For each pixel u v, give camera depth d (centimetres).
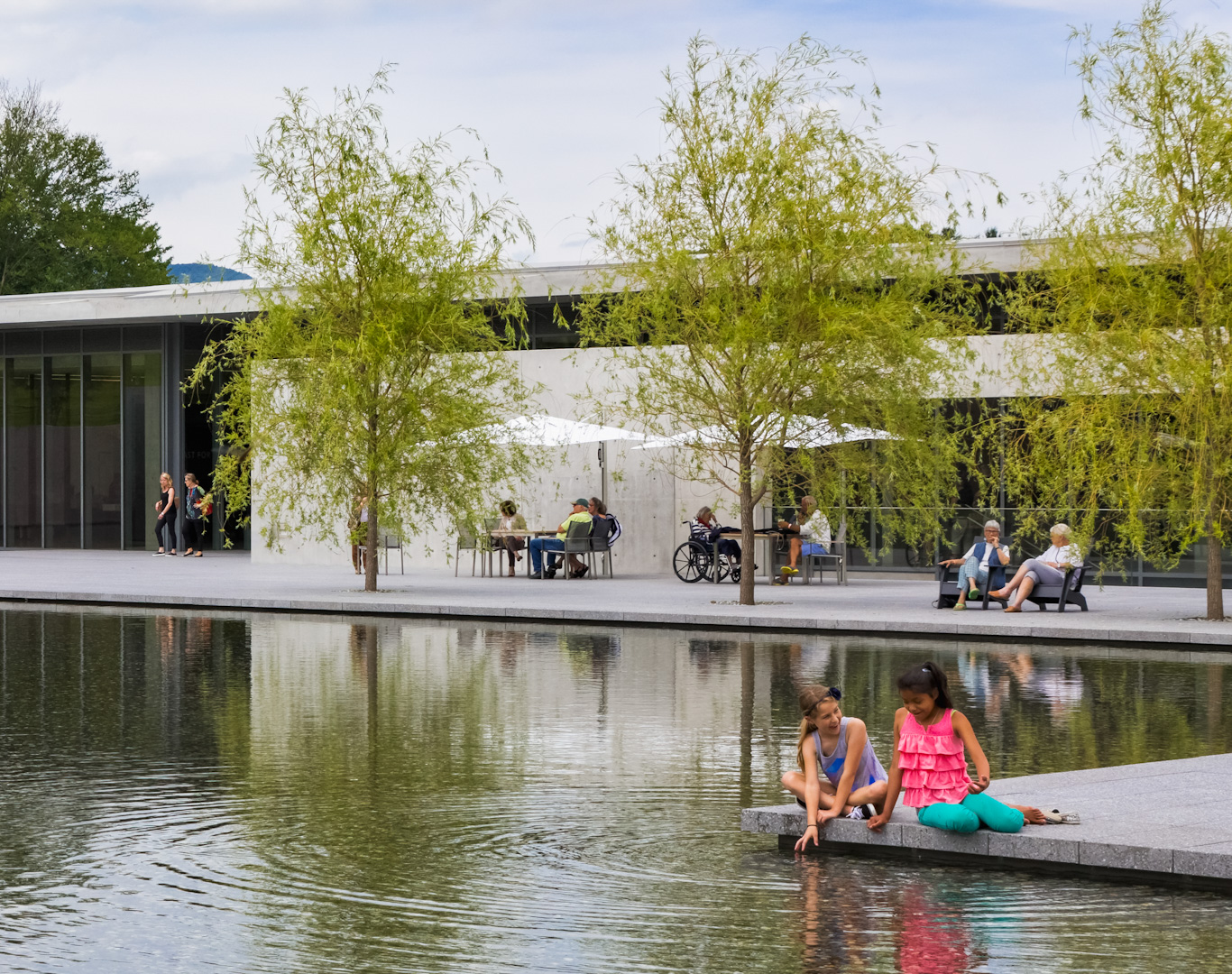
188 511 3909
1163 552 2162
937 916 664
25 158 7375
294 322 2553
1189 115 2041
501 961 600
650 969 590
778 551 3075
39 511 4331
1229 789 872
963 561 2230
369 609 2289
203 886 722
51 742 1136
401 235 2538
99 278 7600
